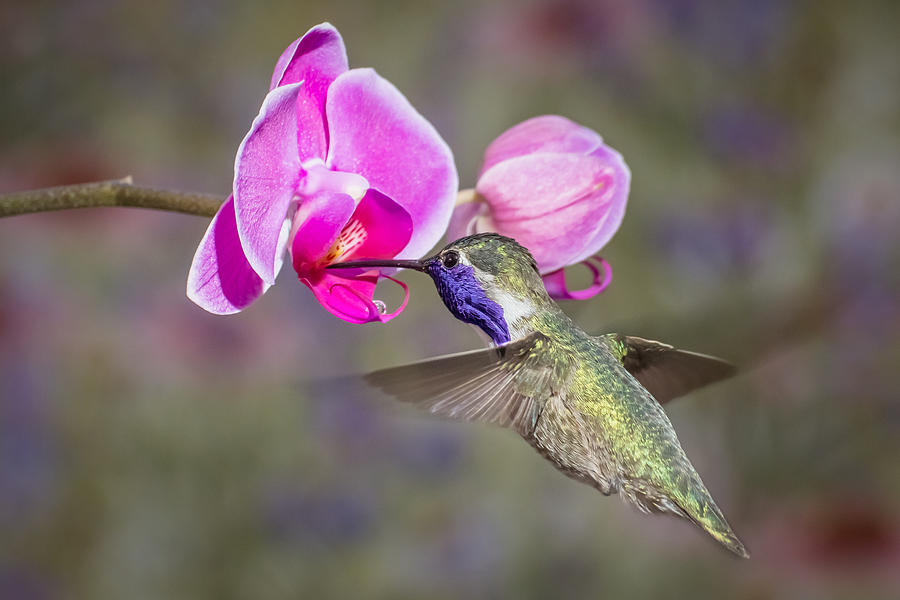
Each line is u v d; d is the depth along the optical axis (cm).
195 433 181
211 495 179
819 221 172
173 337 184
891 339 158
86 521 179
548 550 178
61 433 180
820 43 172
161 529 179
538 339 137
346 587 175
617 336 138
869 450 158
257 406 182
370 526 176
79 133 179
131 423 181
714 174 178
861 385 158
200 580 177
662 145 179
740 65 174
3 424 179
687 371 138
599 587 175
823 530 157
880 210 175
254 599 176
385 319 134
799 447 157
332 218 134
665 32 177
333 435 180
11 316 182
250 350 184
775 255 171
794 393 158
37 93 170
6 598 172
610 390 137
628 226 184
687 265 173
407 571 176
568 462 137
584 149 137
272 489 177
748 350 139
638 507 137
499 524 180
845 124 183
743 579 160
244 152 133
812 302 157
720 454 159
